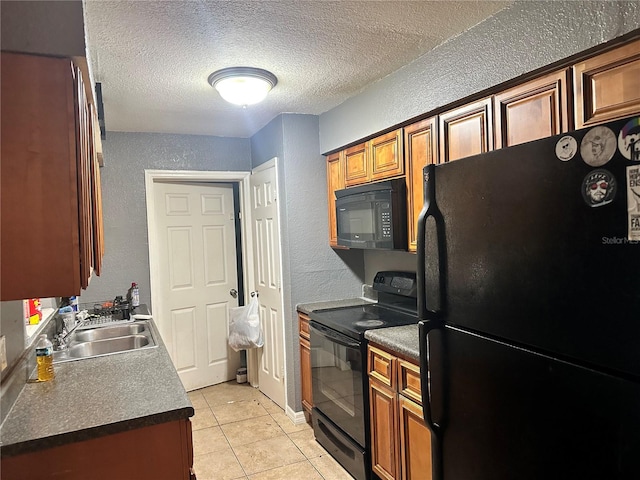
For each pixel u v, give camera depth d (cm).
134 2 162
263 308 386
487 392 126
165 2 163
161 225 395
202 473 268
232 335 393
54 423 138
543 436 110
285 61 228
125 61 220
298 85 267
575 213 100
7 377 153
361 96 281
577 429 101
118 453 141
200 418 346
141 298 377
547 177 106
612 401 94
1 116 108
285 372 347
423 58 224
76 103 114
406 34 199
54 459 134
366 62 232
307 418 335
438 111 222
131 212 374
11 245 110
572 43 151
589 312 98
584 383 99
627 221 90
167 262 399
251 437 313
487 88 187
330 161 337
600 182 95
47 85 111
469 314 132
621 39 138
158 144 382
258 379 408
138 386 168
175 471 148
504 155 118
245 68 235
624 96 141
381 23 187
